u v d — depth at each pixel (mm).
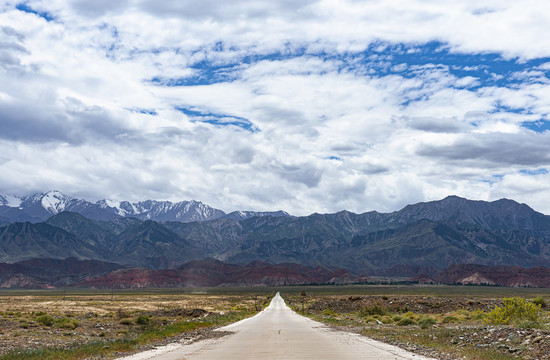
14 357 25906
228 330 46656
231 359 24469
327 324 57219
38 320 54250
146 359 24922
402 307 86312
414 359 23938
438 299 103062
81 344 35156
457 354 25609
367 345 31078
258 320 67312
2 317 61594
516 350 25359
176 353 27547
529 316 41656
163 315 81188
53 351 28625
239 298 192250
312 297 188375
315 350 28219
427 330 41969
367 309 78000
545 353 23312
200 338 37719
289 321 64500
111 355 27047
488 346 27609
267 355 26016
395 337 36750
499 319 42125
